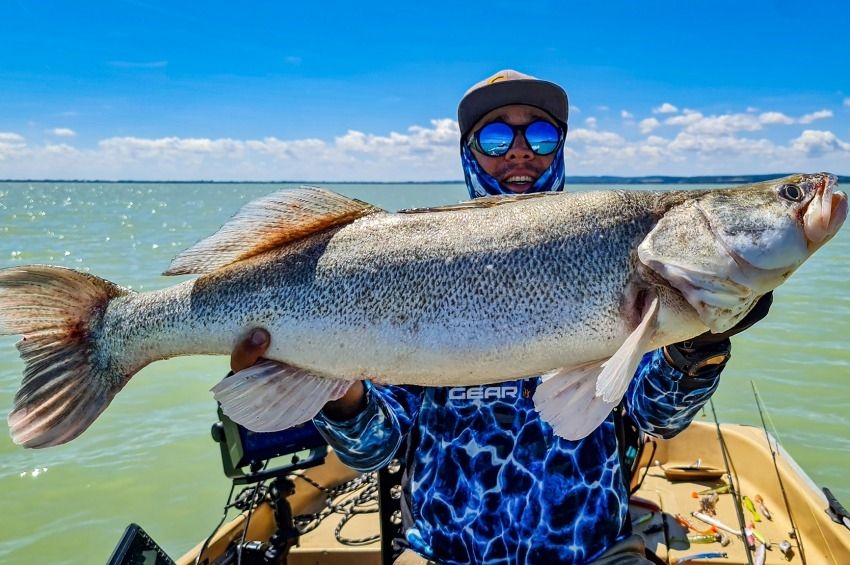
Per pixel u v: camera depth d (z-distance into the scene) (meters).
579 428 0.65
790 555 1.03
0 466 1.78
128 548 0.78
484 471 0.73
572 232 0.71
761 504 1.18
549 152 0.96
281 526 1.00
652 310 0.68
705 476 1.27
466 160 1.01
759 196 0.71
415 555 0.76
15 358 2.58
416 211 0.75
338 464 1.34
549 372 0.71
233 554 0.99
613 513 0.73
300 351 0.72
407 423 0.82
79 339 0.77
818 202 0.69
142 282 4.14
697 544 1.06
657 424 0.79
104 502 1.60
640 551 0.73
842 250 6.36
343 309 0.72
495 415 0.75
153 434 1.99
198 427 2.04
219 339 0.74
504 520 0.72
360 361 0.72
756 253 0.69
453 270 0.71
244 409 0.71
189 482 1.71
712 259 0.70
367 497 1.22
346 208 0.76
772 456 1.22
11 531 1.49
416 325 0.70
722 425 1.36
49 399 0.76
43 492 1.65
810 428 1.93
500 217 0.73
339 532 1.11
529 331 0.70
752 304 0.71
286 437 0.97
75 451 1.86
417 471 0.78
